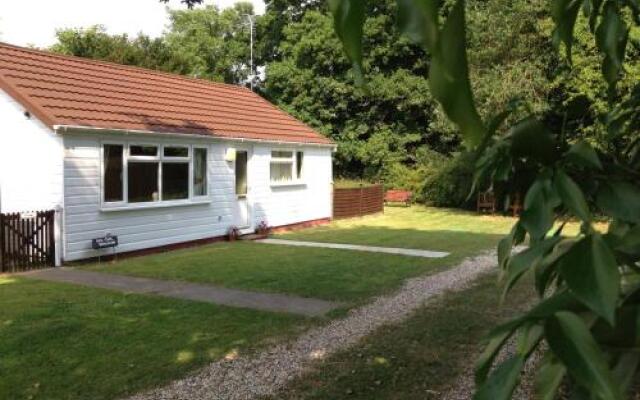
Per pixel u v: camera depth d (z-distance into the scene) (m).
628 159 1.43
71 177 12.18
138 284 10.23
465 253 13.80
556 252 1.08
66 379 5.67
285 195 19.06
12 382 5.59
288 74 30.03
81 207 12.41
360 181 28.44
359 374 5.79
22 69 13.43
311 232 18.36
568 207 1.01
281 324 7.61
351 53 0.77
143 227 13.84
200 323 7.64
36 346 6.65
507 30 21.81
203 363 6.12
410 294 9.38
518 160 1.15
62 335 7.07
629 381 0.90
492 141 1.12
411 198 28.03
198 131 15.27
